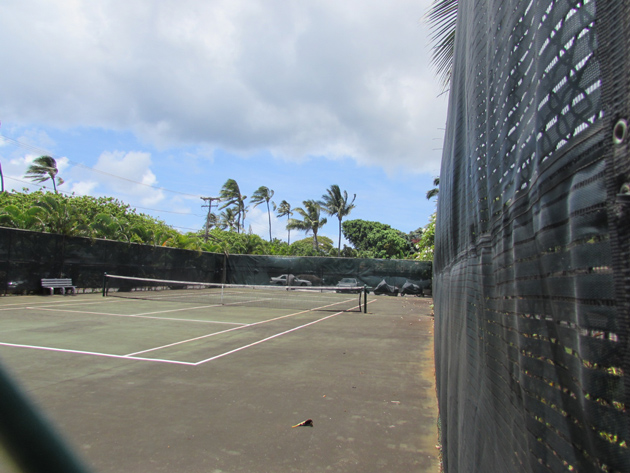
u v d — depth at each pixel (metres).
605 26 0.50
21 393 4.64
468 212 1.81
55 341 7.63
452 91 2.68
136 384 5.19
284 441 3.67
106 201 28.20
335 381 5.57
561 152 0.65
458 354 2.15
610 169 0.49
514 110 0.97
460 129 2.17
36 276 16.53
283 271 26.53
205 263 26.89
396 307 17.50
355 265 25.28
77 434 3.70
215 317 12.31
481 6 1.45
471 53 1.67
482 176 1.43
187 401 4.63
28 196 24.89
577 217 0.58
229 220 58.66
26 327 9.10
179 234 26.28
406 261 24.52
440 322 4.04
